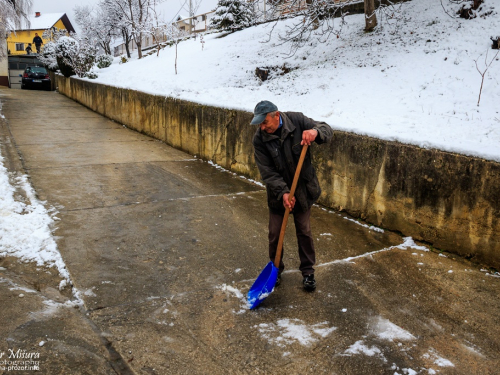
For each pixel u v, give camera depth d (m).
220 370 2.46
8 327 2.67
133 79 12.87
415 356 2.64
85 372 2.36
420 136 4.41
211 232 4.48
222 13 17.80
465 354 2.67
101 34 27.42
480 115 5.34
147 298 3.16
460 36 7.99
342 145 5.07
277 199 3.17
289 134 3.11
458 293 3.38
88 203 5.14
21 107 13.20
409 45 8.48
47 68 22.94
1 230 4.00
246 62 11.62
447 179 3.97
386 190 4.58
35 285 3.24
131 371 2.40
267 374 2.44
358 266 3.80
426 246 4.21
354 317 3.04
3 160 6.65
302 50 10.70
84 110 13.77
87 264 3.62
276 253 3.17
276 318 3.00
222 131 7.18
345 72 8.23
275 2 9.68
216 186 6.20
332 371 2.48
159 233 4.38
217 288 3.36
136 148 8.44
